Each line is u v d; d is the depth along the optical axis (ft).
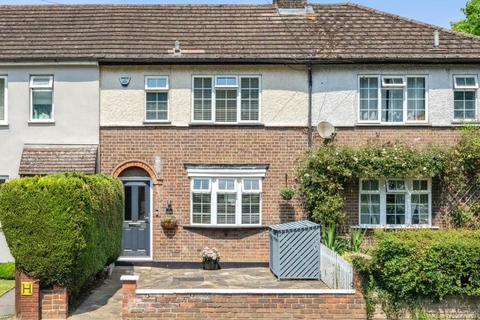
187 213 62.03
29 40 64.95
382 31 66.49
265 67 62.75
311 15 69.41
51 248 38.96
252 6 71.56
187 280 53.06
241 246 61.67
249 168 61.87
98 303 44.09
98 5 71.67
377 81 62.80
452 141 62.44
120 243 56.34
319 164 59.52
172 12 70.69
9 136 62.54
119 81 62.69
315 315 39.45
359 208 61.62
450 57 61.82
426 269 40.04
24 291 39.19
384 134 62.39
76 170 59.93
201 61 61.77
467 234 43.96
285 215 61.87
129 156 62.34
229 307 39.11
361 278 40.65
